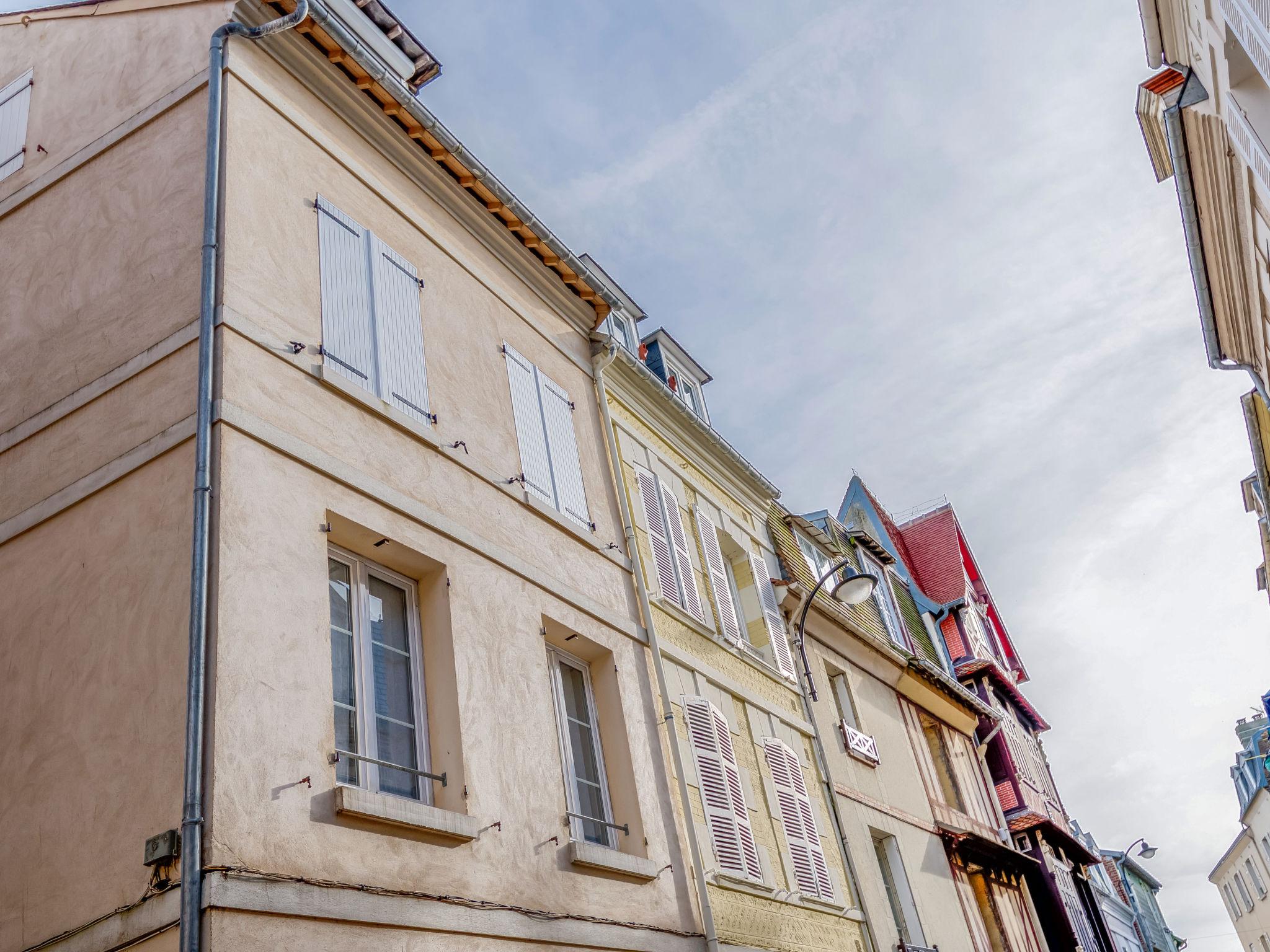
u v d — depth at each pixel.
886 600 21.97
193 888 5.38
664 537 12.48
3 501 7.65
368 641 7.50
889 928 14.09
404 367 8.80
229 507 6.55
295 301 7.90
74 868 5.99
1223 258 13.01
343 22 11.13
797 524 17.84
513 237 11.21
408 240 9.68
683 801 10.12
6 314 8.58
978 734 23.91
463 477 8.92
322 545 7.12
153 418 7.14
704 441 14.84
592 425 11.73
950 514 30.44
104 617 6.64
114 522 6.93
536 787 8.09
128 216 8.23
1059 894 23.27
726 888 10.25
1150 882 58.06
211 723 5.86
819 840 13.15
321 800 6.27
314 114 9.09
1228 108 10.34
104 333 7.82
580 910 7.97
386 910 6.29
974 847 19.19
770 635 14.55
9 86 9.96
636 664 10.45
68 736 6.43
